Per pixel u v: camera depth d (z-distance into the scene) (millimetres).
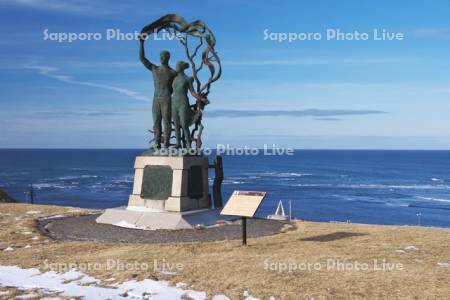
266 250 16031
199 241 18219
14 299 11312
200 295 11461
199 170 23375
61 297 11414
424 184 139000
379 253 15547
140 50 23453
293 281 12305
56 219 23625
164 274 12984
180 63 23297
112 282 12516
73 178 140750
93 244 17328
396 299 11062
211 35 23062
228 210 16875
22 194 96875
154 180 22656
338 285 12000
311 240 18125
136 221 21406
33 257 15195
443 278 12578
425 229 21234
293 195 103125
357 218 72875
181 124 23219
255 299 11148
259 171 191375
